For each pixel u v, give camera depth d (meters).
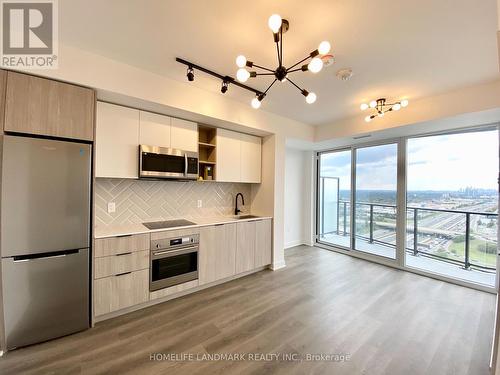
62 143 1.98
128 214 2.89
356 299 2.75
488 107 2.54
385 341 1.99
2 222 1.76
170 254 2.66
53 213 1.94
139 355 1.80
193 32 1.80
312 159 5.34
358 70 2.33
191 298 2.76
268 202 3.86
